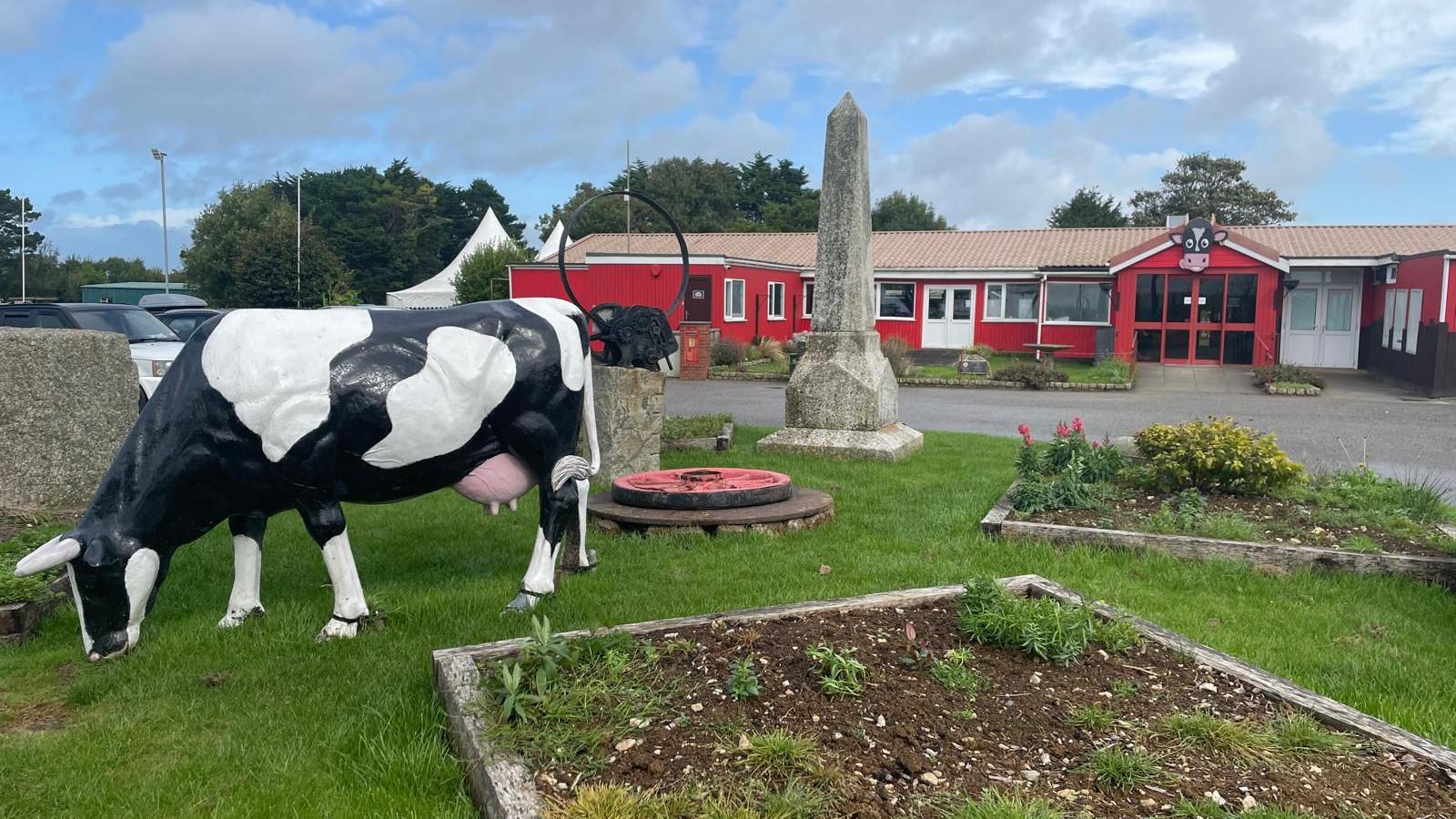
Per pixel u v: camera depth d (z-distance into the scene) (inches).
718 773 122.0
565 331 208.1
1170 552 252.2
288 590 225.1
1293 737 132.4
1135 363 983.0
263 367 177.3
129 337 554.9
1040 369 895.1
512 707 135.5
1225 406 725.3
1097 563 244.5
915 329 1272.1
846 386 429.7
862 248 436.5
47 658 183.6
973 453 444.8
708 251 1417.3
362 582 230.5
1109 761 123.7
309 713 156.3
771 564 240.2
